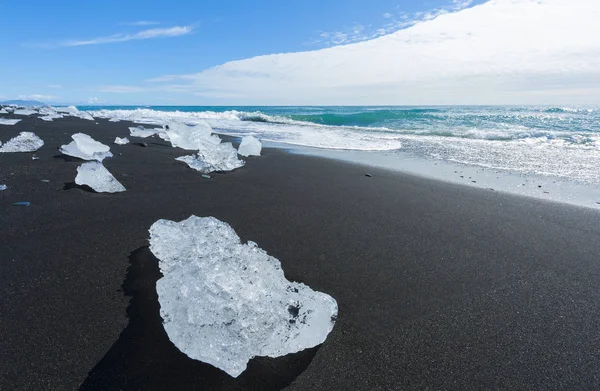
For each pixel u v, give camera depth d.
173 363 1.16
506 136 9.30
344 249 2.24
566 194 4.01
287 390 1.13
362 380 1.20
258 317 1.28
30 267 1.71
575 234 2.74
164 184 3.48
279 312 1.34
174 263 1.66
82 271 1.70
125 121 10.62
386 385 1.19
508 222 2.96
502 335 1.49
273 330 1.29
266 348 1.26
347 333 1.44
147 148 5.43
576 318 1.64
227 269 1.36
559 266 2.17
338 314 1.57
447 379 1.24
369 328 1.48
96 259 1.82
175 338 1.21
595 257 2.32
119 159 4.46
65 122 8.76
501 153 6.84
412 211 3.12
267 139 8.25
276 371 1.20
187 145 5.66
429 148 7.45
